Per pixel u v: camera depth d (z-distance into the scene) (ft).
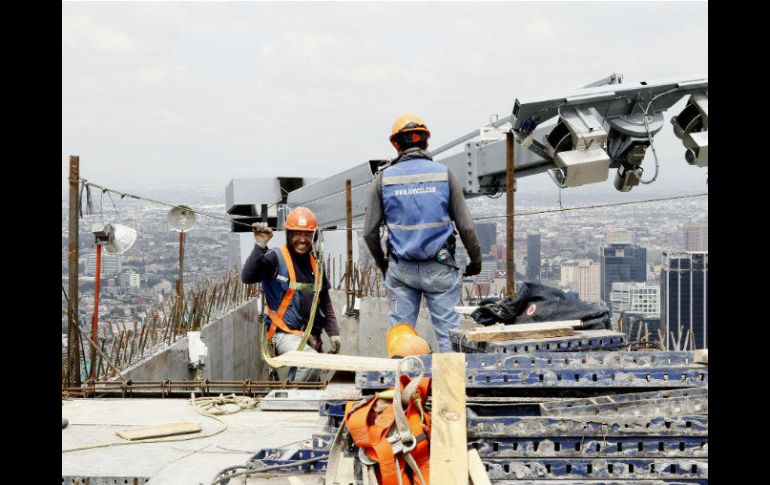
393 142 22.02
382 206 21.81
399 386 12.69
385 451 12.48
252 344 50.78
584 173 24.23
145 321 31.78
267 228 28.53
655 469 13.08
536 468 13.14
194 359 35.63
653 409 14.12
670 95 23.93
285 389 25.57
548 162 28.19
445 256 21.22
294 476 14.53
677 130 24.67
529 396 15.64
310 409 22.75
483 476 12.48
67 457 18.13
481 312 21.77
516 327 19.93
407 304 21.86
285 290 28.55
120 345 28.22
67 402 23.82
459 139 31.55
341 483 13.28
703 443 13.16
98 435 19.94
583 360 15.70
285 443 19.25
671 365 15.47
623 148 24.54
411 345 16.19
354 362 15.38
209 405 22.76
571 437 13.30
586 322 20.44
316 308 27.78
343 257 55.31
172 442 19.38
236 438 19.74
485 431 13.28
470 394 15.66
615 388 15.25
